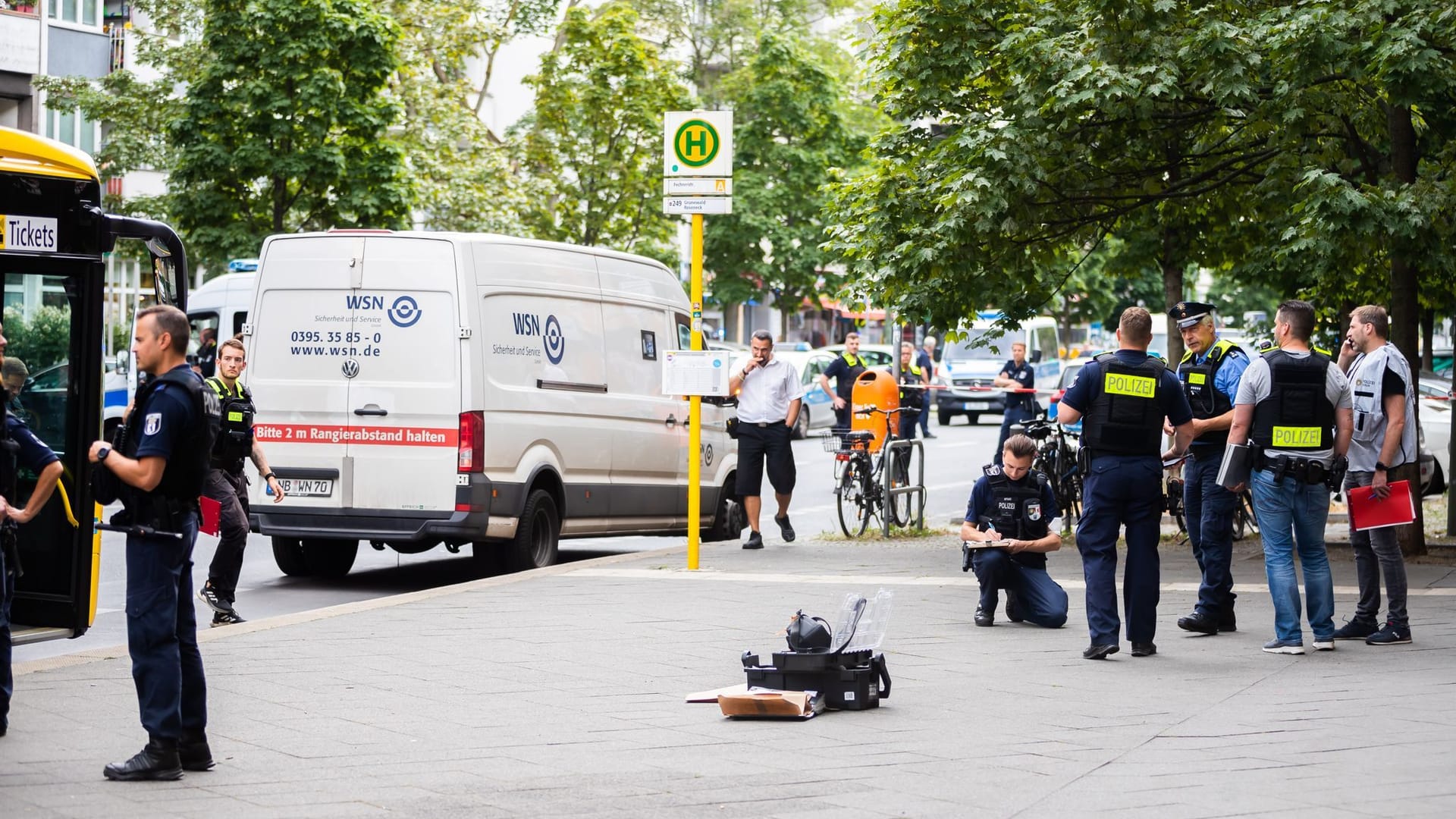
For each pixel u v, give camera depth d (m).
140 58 67.44
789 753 14.50
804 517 44.62
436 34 75.62
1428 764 13.84
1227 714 16.25
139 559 13.30
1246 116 31.23
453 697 17.16
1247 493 35.16
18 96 73.31
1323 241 27.67
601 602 24.44
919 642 21.08
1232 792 12.84
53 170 19.64
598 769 13.84
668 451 34.22
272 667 18.91
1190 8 30.47
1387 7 27.41
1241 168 34.34
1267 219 35.84
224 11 58.16
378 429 28.36
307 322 28.84
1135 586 20.03
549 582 26.98
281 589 29.22
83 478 19.52
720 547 33.78
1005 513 22.34
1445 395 49.47
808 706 16.02
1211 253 39.53
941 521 42.00
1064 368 71.44
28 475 19.39
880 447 40.16
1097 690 17.69
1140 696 17.31
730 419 33.56
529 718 16.08
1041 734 15.32
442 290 28.33
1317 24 27.89
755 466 33.16
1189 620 21.92
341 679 18.11
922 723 15.88
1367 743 14.77
